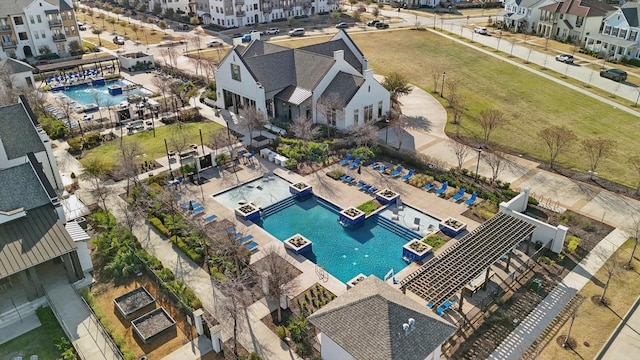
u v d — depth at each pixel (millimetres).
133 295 35500
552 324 32875
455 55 103562
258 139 62531
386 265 40250
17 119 49781
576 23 111062
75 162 57875
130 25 140375
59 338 32469
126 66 96250
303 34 126812
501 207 42531
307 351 30859
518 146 59750
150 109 73125
